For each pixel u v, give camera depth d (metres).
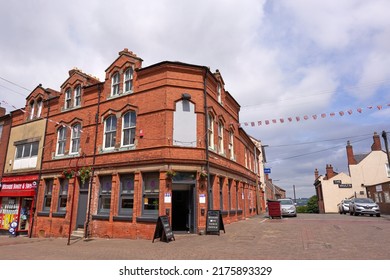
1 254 10.59
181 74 15.77
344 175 45.56
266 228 14.93
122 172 15.39
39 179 19.59
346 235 11.84
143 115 15.64
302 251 9.09
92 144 17.36
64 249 11.54
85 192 16.84
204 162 14.86
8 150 22.70
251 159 29.88
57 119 20.11
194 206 14.27
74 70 20.06
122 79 17.22
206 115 15.87
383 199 31.12
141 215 14.25
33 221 18.97
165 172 13.98
